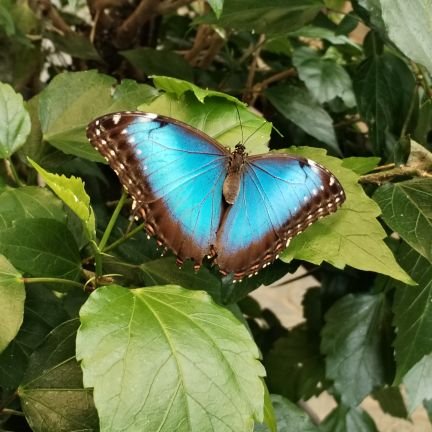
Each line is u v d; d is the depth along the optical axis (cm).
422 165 33
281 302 93
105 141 25
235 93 49
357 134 52
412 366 33
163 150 26
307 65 46
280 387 50
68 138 34
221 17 38
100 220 37
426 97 43
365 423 53
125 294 24
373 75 43
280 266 34
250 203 27
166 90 31
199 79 49
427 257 29
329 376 42
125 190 28
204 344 22
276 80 51
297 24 39
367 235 28
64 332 27
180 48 55
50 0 52
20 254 27
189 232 26
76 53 47
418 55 27
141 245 36
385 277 41
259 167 28
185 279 33
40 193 30
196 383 21
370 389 42
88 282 27
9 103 31
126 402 21
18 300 25
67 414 25
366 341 42
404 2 27
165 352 22
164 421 21
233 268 27
